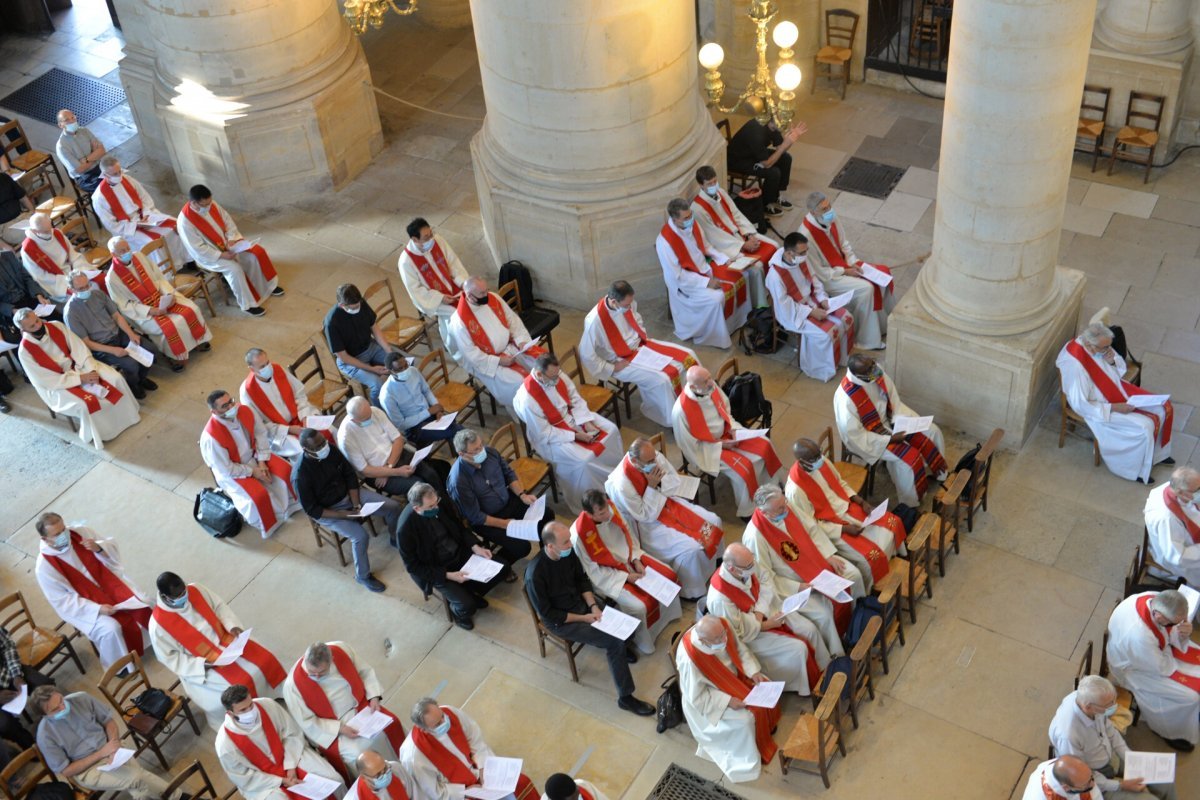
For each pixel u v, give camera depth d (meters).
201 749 9.88
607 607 9.70
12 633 10.38
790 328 12.16
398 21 18.28
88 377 12.32
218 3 14.01
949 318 11.14
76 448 12.56
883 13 15.73
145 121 16.09
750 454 10.89
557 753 9.56
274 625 10.73
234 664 9.69
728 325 12.77
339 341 12.16
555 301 13.66
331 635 10.61
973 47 9.62
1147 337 12.38
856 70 15.98
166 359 13.41
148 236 14.02
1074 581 10.33
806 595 9.42
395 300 13.49
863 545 9.97
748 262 12.65
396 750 9.47
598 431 11.17
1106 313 10.99
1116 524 10.73
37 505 12.01
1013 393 11.12
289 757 9.02
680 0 12.12
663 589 9.86
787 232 14.07
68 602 10.24
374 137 15.87
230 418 11.12
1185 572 9.74
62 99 17.53
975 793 9.01
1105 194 14.08
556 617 9.59
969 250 10.72
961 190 10.44
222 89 14.66
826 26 15.70
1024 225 10.41
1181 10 13.49
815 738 8.84
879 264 13.53
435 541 10.13
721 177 13.56
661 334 13.12
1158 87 13.77
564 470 11.15
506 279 13.23
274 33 14.45
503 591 10.76
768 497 9.52
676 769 9.34
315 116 14.81
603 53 11.88
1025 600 10.23
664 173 12.84
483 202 13.77
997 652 9.88
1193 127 14.24
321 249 14.66
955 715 9.48
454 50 17.72
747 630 9.34
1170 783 8.28
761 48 11.80
